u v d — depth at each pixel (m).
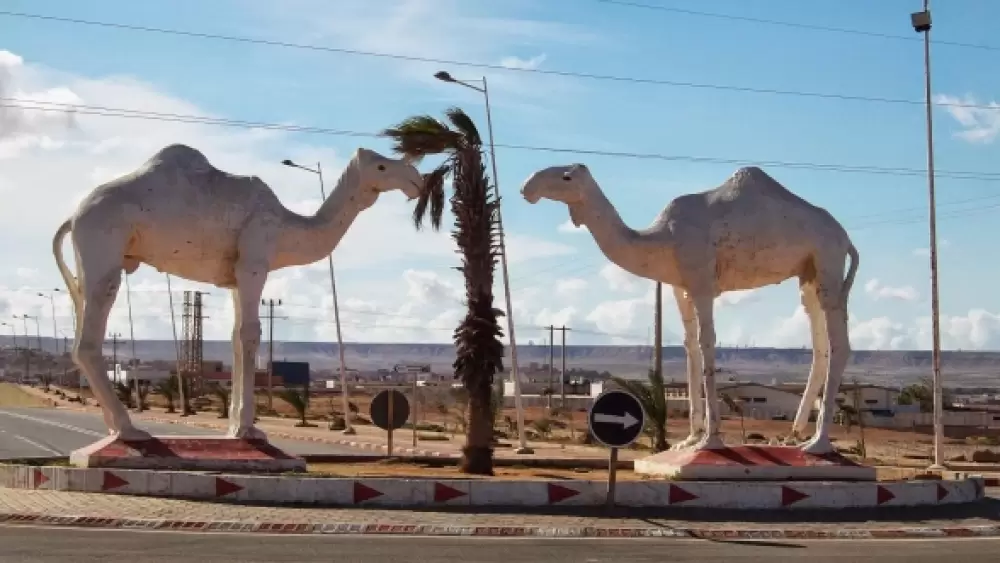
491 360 22.95
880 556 13.30
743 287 21.09
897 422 79.06
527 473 22.97
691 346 21.42
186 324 108.44
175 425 53.78
